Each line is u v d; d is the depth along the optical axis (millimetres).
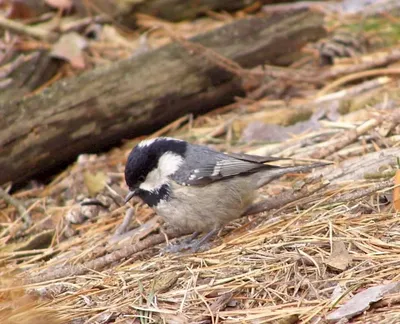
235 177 8516
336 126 10750
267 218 8828
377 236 7508
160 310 6887
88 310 7195
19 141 10945
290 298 6750
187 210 8438
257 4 15523
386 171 8867
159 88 11820
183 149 8477
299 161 9945
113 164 11250
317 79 12672
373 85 11938
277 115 11664
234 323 6480
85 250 9047
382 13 14812
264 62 12820
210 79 12188
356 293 6547
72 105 11289
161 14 14977
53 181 11344
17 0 14414
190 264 7852
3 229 10203
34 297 7664
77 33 14398
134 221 9625
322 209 8453
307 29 13031
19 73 12945
